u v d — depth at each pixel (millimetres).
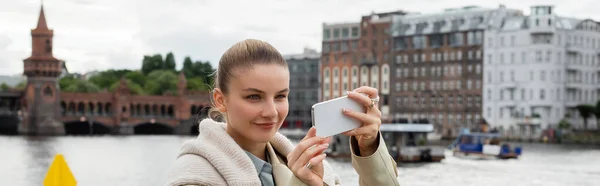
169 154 78625
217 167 3035
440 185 42094
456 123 120562
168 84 174875
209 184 2994
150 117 146875
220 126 3287
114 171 56969
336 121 3090
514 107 115875
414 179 44812
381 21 127812
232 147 3098
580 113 115312
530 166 56812
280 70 3068
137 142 109750
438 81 122062
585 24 117688
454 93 120625
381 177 3307
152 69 199625
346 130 3115
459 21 120812
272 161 3287
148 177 52469
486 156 66875
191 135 144625
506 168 54094
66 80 177125
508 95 116250
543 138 112250
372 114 3178
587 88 118438
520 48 115250
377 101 3205
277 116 3090
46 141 110000
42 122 139250
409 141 60844
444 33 121562
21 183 50281
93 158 71938
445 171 50156
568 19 117250
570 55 116188
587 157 70812
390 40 126688
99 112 167250
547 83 113875
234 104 3064
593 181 46094
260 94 3045
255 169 3098
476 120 118688
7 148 89188
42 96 139375
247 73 3025
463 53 119812
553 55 113812
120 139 121062
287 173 3246
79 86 163250
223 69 3115
